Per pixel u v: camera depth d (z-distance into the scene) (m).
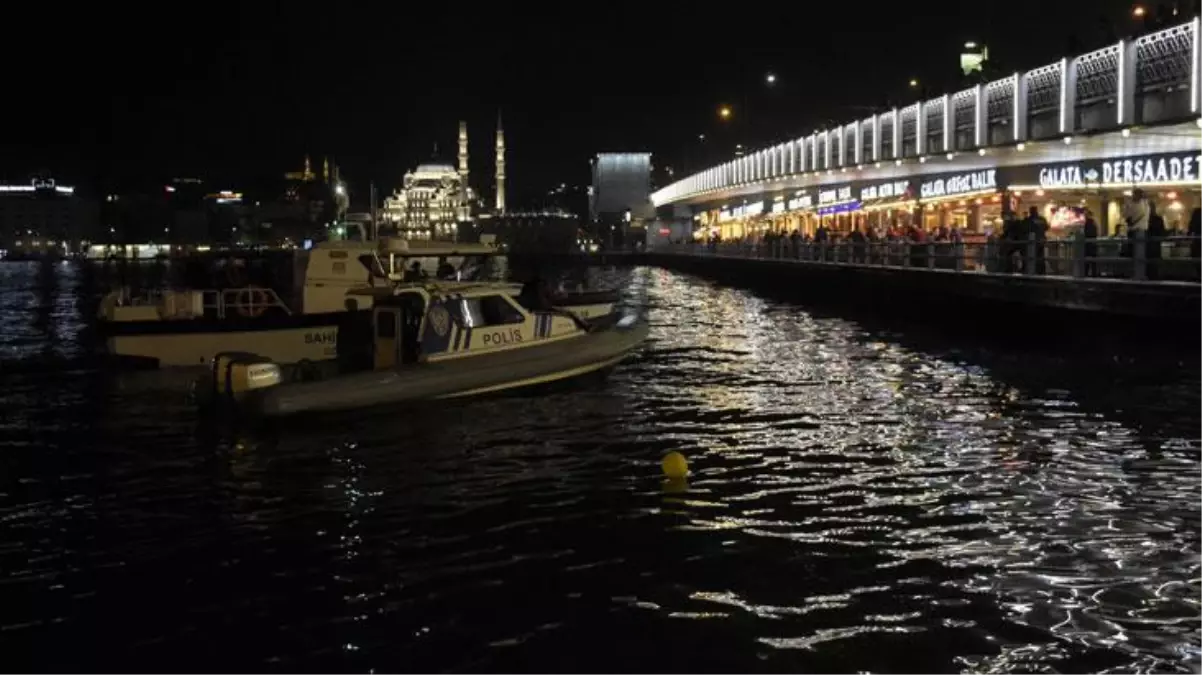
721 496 11.23
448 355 17.53
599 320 26.97
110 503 11.41
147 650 7.50
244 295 22.27
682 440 14.20
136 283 77.69
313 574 8.97
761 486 11.62
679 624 7.73
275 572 9.04
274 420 15.41
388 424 15.52
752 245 59.31
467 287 18.17
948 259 31.47
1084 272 22.38
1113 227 31.28
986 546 9.38
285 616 8.05
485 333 18.03
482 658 7.22
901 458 12.86
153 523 10.59
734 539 9.71
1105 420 14.88
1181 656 7.04
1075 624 7.59
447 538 9.90
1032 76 30.22
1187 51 23.86
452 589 8.54
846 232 52.66
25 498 11.70
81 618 8.10
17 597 8.55
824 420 15.51
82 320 42.00
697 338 28.27
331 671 7.08
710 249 72.56
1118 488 11.23
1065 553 9.14
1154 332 19.52
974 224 39.28
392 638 7.59
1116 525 9.92
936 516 10.34
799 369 21.36
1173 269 21.09
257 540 9.95
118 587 8.76
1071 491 11.15
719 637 7.47
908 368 21.16
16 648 7.57
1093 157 31.14
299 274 23.95
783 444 13.83
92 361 24.50
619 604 8.14
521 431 14.92
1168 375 18.77
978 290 26.20
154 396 18.62
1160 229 22.45
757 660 7.09
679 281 67.69
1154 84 25.02
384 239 22.78
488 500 11.21
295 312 23.34
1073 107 27.92
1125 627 7.52
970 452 13.09
